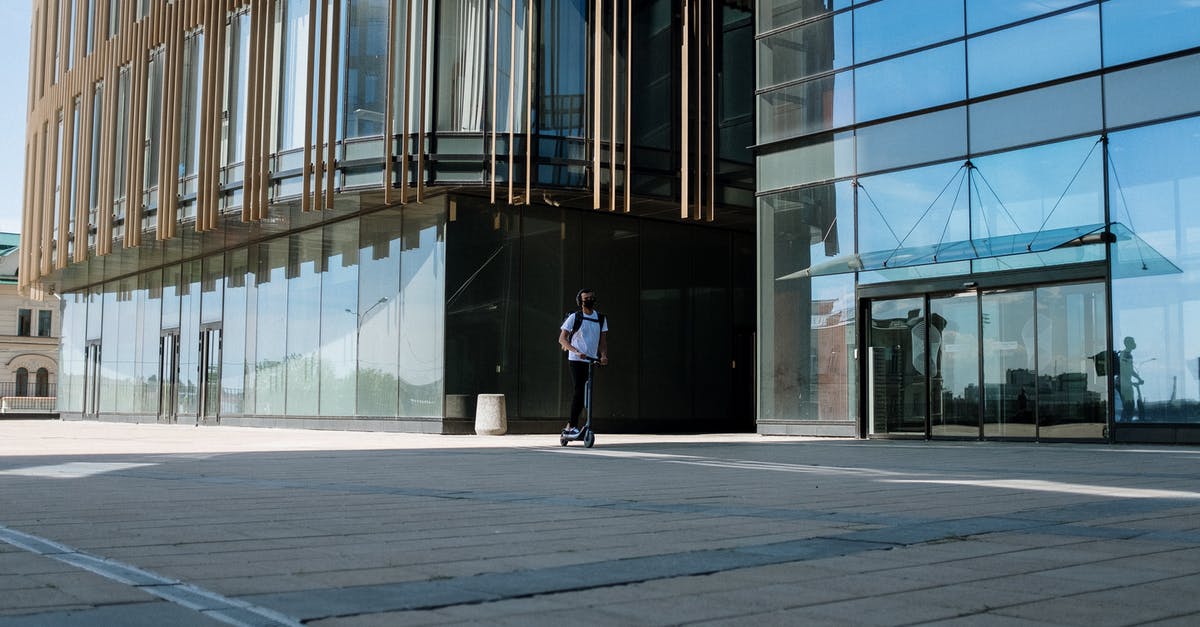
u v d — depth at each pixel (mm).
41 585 3238
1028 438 15547
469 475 8641
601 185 21562
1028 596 3201
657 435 21312
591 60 22078
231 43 25328
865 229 17672
